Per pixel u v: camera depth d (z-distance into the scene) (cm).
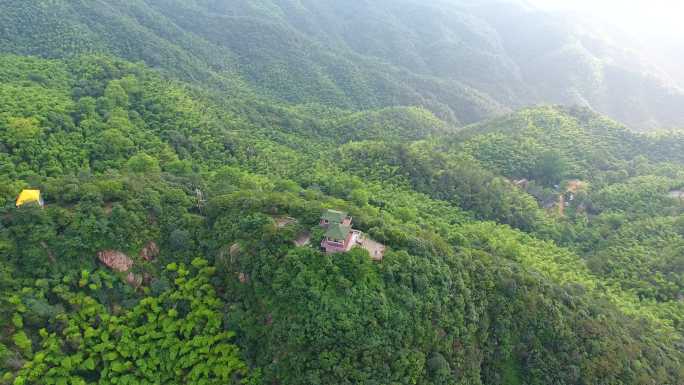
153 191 6347
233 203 6353
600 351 6072
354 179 9944
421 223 8356
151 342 5281
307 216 6016
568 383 5856
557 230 10500
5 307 4797
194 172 8525
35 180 6322
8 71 9812
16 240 5250
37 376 4609
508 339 6053
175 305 5575
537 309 6234
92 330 5081
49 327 4969
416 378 5147
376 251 5762
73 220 5516
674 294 8188
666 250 9075
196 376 5134
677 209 10469
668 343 6900
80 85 10119
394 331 5088
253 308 5456
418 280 5475
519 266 7006
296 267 5256
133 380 5019
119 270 5575
